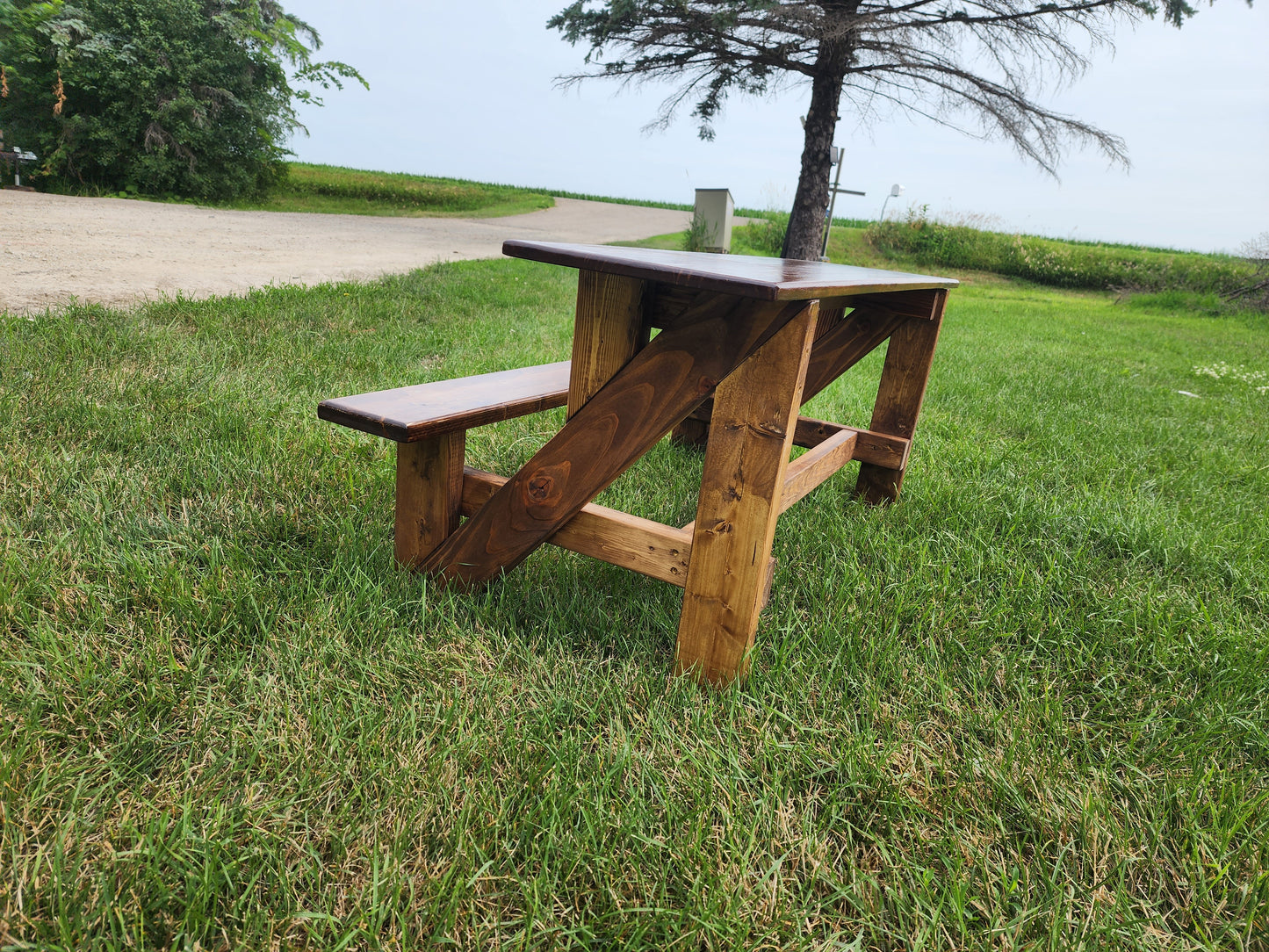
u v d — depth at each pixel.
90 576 1.64
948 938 1.01
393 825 1.11
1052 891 1.10
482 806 1.14
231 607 1.58
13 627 1.46
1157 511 2.79
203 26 16.88
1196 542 2.44
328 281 6.47
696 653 1.55
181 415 2.65
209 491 2.13
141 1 16.27
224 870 0.96
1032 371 6.08
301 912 0.92
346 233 13.08
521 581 1.88
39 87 15.70
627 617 1.79
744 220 29.84
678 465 2.92
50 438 2.29
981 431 3.91
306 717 1.30
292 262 8.00
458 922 0.97
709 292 1.35
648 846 1.10
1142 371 6.69
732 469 1.41
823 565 2.16
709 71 10.78
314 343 4.08
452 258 10.66
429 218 21.48
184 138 16.78
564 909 1.01
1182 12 8.63
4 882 0.94
